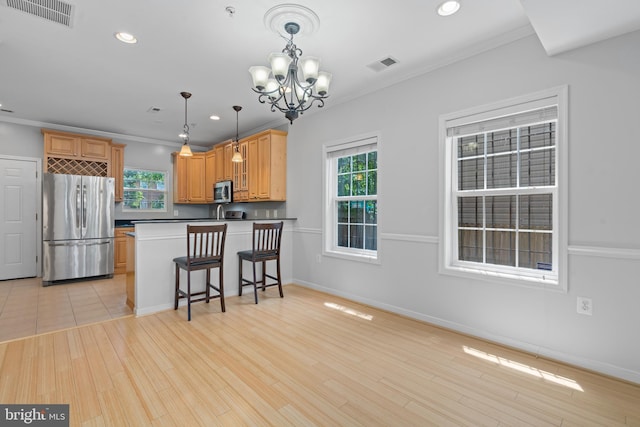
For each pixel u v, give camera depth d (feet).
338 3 6.89
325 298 12.66
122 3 6.88
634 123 6.59
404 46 8.73
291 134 15.23
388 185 11.05
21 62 9.61
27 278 15.99
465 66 9.08
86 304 11.84
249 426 5.27
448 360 7.56
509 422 5.40
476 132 8.94
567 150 7.37
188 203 21.21
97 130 17.62
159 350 7.98
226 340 8.61
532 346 7.91
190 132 18.19
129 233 11.53
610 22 6.25
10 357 7.55
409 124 10.43
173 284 11.39
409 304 10.46
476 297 8.91
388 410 5.70
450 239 9.62
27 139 15.88
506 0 6.82
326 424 5.32
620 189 6.75
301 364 7.32
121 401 5.89
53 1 6.81
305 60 6.98
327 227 13.50
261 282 12.96
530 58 7.90
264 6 7.00
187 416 5.50
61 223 14.90
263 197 15.34
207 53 9.09
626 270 6.70
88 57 9.30
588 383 6.59
